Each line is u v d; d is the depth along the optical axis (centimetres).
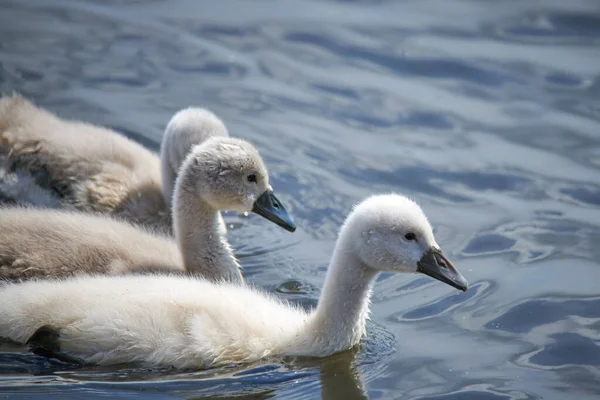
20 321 1055
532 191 1535
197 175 1230
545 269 1334
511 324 1209
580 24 2009
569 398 1051
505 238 1414
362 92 1812
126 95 1753
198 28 1997
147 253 1212
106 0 2092
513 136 1686
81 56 1852
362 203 1132
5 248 1146
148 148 1595
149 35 1952
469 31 1998
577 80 1833
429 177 1579
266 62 1895
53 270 1146
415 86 1833
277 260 1367
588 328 1195
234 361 1068
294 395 1037
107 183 1375
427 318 1225
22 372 1037
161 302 1056
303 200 1514
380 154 1639
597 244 1391
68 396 1002
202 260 1250
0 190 1412
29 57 1828
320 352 1108
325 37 1980
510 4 2097
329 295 1115
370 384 1069
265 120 1719
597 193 1521
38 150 1398
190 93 1778
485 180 1569
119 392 1014
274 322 1106
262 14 2066
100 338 1041
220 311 1070
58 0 2072
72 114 1669
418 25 2023
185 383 1034
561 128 1700
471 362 1121
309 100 1786
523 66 1878
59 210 1279
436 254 1113
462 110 1759
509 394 1055
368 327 1198
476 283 1305
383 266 1111
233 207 1243
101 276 1113
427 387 1066
